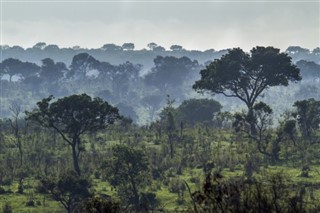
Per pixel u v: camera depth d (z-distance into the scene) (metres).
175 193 187.75
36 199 189.12
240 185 66.62
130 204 175.62
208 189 65.12
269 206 64.88
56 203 186.50
